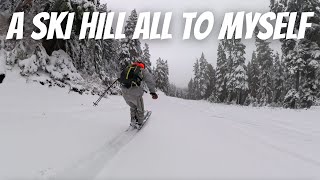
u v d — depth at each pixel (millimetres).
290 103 30125
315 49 29844
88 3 16359
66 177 3316
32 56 14922
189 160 4406
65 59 17234
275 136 7199
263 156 4898
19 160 3682
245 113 14906
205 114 13070
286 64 30906
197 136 6426
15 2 16969
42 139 4832
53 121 6875
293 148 5727
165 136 6258
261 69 51906
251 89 56312
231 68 48281
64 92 14750
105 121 7871
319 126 9539
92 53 21188
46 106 10914
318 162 4645
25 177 3170
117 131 6352
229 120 10570
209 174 3816
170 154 4707
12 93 12109
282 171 4082
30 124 6156
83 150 4422
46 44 16516
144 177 3578
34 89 13414
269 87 51938
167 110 14398
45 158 3861
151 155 4602
